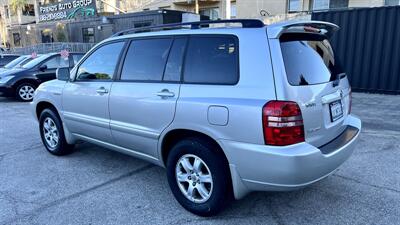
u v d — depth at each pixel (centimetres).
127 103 360
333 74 328
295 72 273
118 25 1653
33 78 1027
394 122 627
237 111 270
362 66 920
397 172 410
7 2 4041
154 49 349
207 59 304
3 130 657
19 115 812
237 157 275
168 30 346
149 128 343
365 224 299
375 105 766
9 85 995
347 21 923
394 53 862
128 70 371
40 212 329
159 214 323
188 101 303
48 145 502
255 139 264
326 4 1414
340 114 327
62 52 1090
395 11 841
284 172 257
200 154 301
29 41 2598
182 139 323
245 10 1658
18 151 520
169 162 330
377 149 491
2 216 323
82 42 1953
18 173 429
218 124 282
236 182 284
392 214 315
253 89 269
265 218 312
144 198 356
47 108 495
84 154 498
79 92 423
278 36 270
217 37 301
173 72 327
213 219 312
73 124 448
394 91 882
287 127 256
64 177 414
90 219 316
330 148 292
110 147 412
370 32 890
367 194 354
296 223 304
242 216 316
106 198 357
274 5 1555
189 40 321
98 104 397
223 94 283
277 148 256
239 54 282
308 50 303
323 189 367
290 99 258
